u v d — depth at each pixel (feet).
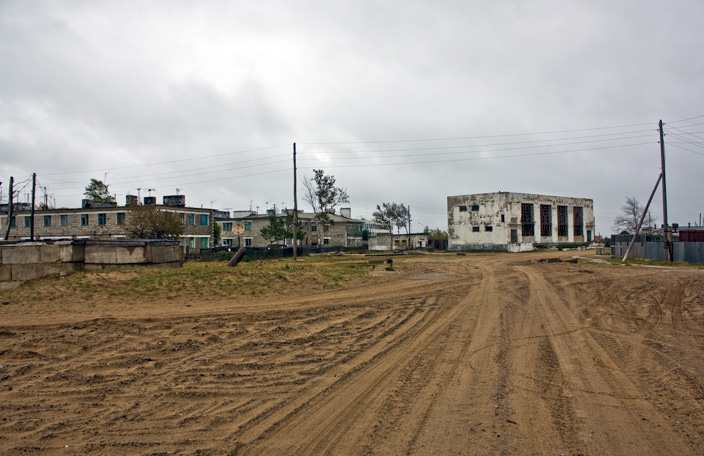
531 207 242.17
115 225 168.86
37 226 178.70
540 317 42.24
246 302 47.75
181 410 20.25
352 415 19.62
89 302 45.39
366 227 361.51
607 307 47.91
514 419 19.20
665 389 23.02
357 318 40.91
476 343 32.30
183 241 174.81
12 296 47.98
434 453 16.20
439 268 95.66
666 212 116.37
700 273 79.97
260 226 240.12
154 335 33.71
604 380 24.47
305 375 25.05
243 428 18.37
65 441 17.33
